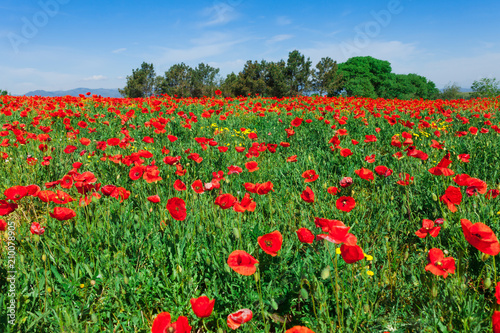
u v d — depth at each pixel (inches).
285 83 2689.5
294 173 175.8
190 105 496.1
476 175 176.2
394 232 122.1
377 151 220.5
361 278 94.0
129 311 85.5
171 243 104.6
